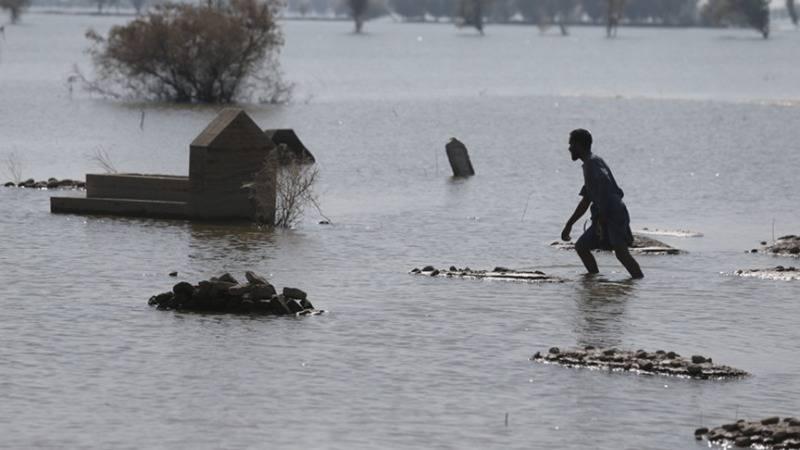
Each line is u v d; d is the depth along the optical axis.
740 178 98.88
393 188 89.19
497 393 37.53
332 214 74.31
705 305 49.84
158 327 44.22
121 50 178.25
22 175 93.12
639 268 55.34
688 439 33.91
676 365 39.84
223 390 37.25
